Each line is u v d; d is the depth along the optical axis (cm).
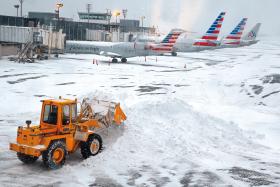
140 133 1928
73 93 3656
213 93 3897
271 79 4434
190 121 2186
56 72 5241
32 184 1362
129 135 1881
